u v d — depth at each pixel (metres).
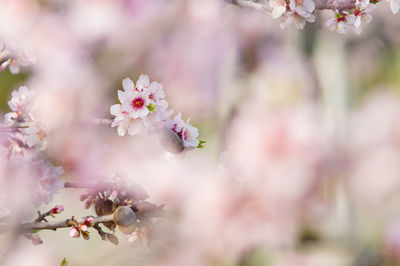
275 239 2.38
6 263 1.84
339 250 2.88
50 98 1.85
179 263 2.36
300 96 2.91
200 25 3.21
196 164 2.44
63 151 1.81
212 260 2.37
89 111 1.92
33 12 1.86
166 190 2.29
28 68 2.05
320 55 3.64
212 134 3.51
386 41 3.84
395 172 2.25
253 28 3.43
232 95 3.36
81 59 2.04
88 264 2.82
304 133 2.23
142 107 1.76
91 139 1.82
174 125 1.79
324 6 1.82
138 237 1.80
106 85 2.36
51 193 1.79
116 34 2.27
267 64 3.34
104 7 2.12
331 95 3.52
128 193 1.81
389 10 3.77
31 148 1.81
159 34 2.84
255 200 2.23
